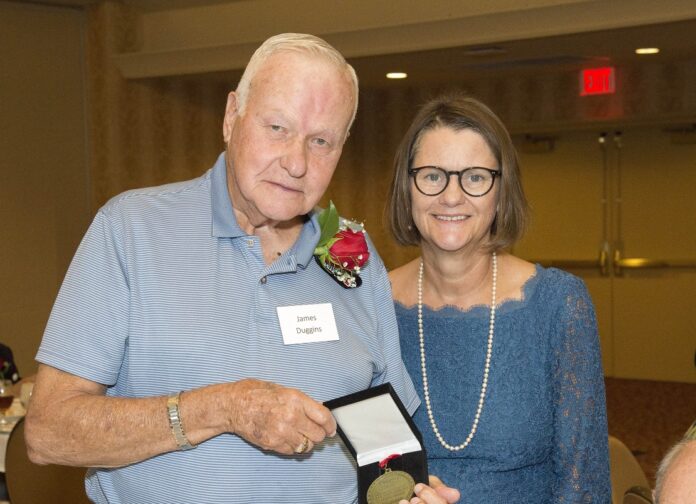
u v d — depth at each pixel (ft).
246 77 5.52
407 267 7.58
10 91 24.62
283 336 5.63
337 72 5.42
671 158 28.55
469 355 7.07
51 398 5.16
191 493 5.36
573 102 29.09
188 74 25.46
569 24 19.39
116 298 5.31
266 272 5.68
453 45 21.08
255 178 5.38
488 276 7.22
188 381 5.36
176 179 27.81
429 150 6.79
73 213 26.35
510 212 6.89
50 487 10.64
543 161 30.14
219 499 5.37
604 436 6.93
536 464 7.02
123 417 4.99
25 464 10.61
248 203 5.58
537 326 7.03
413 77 28.40
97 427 4.99
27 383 13.56
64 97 26.02
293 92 5.29
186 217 5.65
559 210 30.12
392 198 7.20
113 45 26.04
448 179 6.71
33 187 25.27
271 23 24.82
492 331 7.06
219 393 4.96
